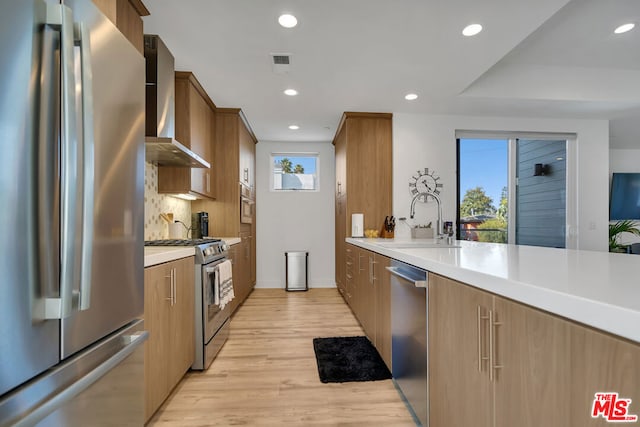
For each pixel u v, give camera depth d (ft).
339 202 15.47
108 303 3.29
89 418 3.00
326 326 10.92
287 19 6.98
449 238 8.66
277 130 15.64
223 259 9.48
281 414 5.86
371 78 9.95
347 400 6.33
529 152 13.96
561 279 2.74
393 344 6.59
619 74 11.71
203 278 7.62
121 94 3.54
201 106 10.80
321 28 7.32
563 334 2.25
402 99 11.66
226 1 6.35
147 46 7.49
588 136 13.83
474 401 3.43
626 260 4.16
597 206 13.82
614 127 14.92
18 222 2.24
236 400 6.35
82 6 2.89
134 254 3.83
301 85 10.45
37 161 2.40
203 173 10.94
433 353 4.54
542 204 13.97
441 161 13.30
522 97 11.44
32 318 2.36
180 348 6.66
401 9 6.67
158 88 7.50
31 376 2.35
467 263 3.98
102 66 3.18
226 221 12.70
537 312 2.50
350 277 12.24
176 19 6.92
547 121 13.70
